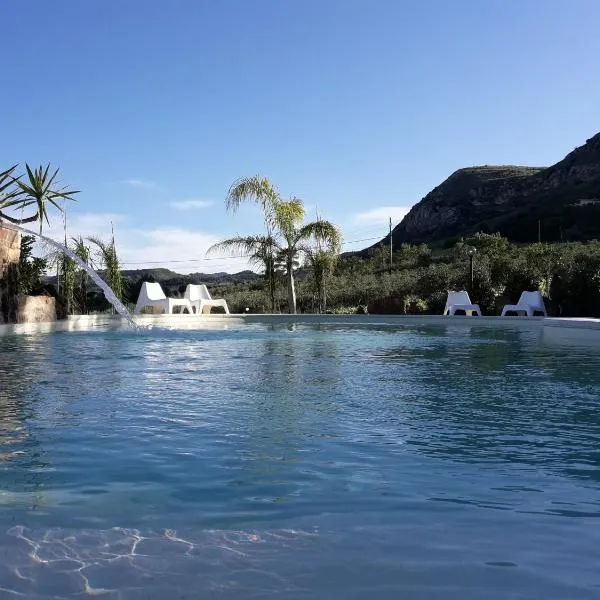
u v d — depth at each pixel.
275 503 2.14
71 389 4.59
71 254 12.78
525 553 1.74
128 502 2.15
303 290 23.53
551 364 6.30
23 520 1.98
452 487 2.32
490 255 22.70
